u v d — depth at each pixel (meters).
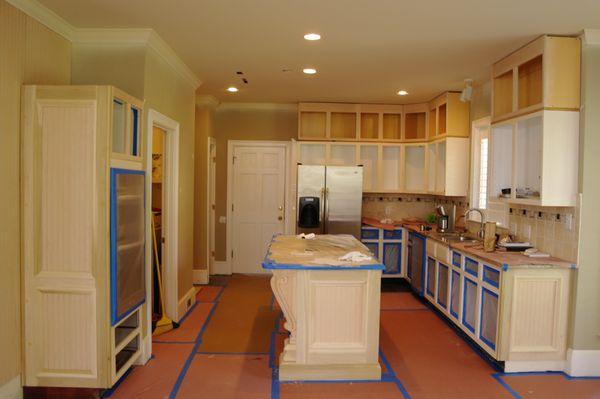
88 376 2.75
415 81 4.76
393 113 6.14
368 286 3.15
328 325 3.17
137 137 3.19
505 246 3.78
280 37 3.42
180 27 3.22
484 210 4.79
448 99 5.20
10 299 2.64
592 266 3.23
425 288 5.07
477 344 3.70
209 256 6.43
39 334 2.74
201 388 3.02
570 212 3.31
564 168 3.26
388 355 3.63
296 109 6.42
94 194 2.69
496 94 3.96
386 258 6.04
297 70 4.40
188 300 4.75
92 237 2.70
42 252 2.72
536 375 3.27
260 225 6.57
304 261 3.14
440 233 5.09
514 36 3.29
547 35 3.22
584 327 3.25
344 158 6.27
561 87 3.23
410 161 6.26
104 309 2.72
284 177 6.52
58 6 2.85
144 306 3.38
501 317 3.24
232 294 5.46
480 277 3.57
